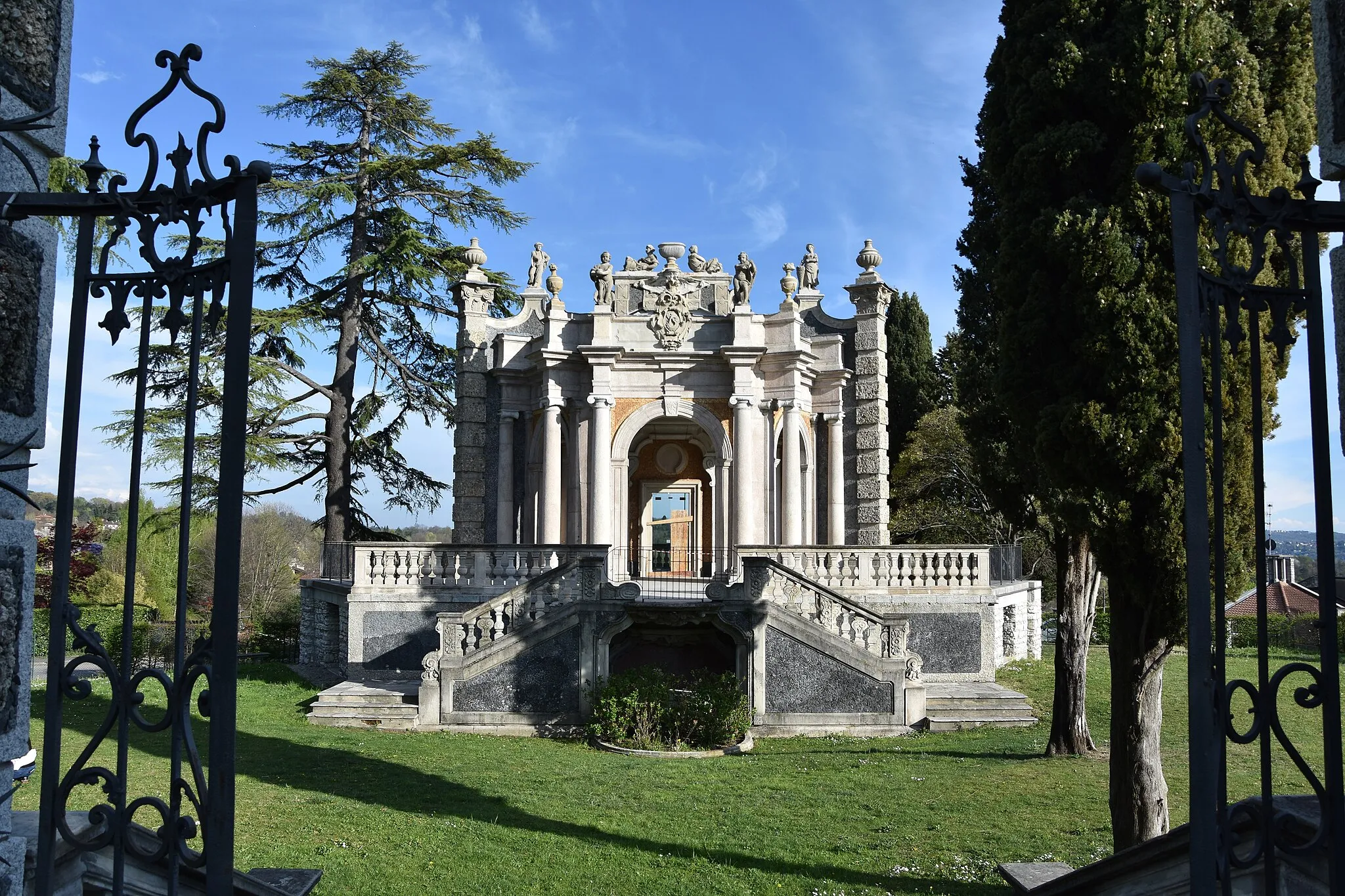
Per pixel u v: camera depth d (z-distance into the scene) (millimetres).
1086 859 10484
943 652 22156
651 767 15562
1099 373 9820
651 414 26609
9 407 4008
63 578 4191
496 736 18312
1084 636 16672
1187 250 4320
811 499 27703
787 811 12734
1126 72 9703
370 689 20594
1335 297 4492
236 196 4227
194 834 4051
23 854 4066
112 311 4277
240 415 4125
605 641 19047
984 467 16109
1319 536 4336
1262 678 4309
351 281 32906
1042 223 10133
